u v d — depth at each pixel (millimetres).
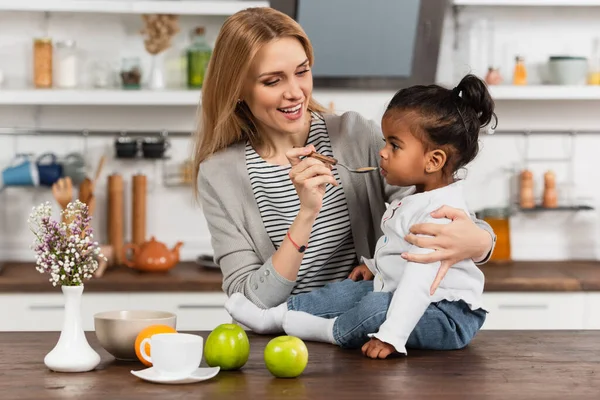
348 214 2113
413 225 1760
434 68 3963
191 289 3494
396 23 3846
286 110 1966
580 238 4160
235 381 1554
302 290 2102
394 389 1499
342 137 2152
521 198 4012
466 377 1581
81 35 3992
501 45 4074
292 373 1569
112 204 3875
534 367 1658
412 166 1864
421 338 1784
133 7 3715
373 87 3990
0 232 3986
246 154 2145
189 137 4043
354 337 1791
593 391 1490
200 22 4008
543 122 4129
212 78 2043
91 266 1668
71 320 1634
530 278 3564
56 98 3738
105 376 1585
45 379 1559
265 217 2107
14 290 3447
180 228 4066
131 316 1800
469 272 1828
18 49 3977
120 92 3738
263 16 1965
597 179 4160
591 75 3939
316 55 3887
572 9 4082
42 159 3996
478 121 1878
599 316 3568
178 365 1536
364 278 2035
